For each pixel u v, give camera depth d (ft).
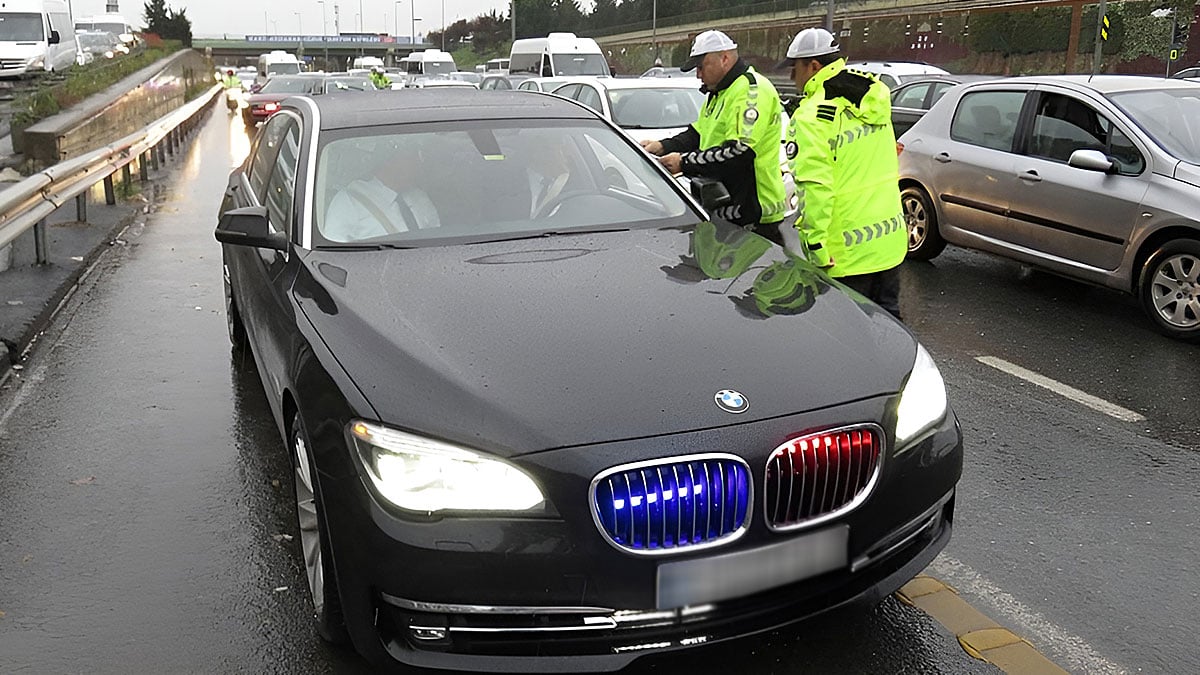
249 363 19.89
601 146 15.15
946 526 10.41
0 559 12.42
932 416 10.02
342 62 439.22
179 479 14.70
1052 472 14.56
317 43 439.63
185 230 35.53
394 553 8.61
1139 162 21.48
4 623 11.05
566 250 12.51
